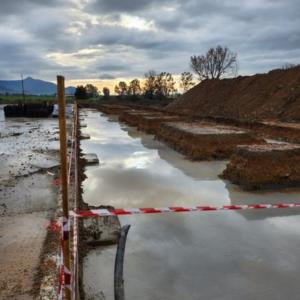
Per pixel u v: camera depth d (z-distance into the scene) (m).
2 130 24.25
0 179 9.94
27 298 4.10
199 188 9.51
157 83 71.00
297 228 6.73
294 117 23.09
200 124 18.64
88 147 16.77
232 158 10.41
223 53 60.59
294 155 9.62
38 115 37.53
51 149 15.34
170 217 7.28
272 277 5.04
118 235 5.96
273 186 9.20
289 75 28.66
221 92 38.53
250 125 20.89
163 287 4.80
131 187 9.69
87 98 84.19
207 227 6.79
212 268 5.28
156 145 17.16
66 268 3.15
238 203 8.20
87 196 8.90
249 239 6.25
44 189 8.82
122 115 33.75
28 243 5.57
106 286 4.83
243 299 4.54
